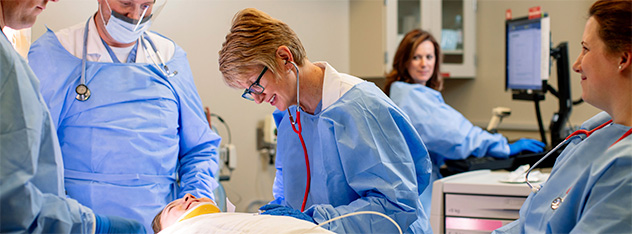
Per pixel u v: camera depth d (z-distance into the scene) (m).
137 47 1.58
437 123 2.35
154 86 1.53
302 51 1.28
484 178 1.95
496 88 3.74
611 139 0.94
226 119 3.20
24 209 0.90
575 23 3.17
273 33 1.23
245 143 3.29
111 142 1.45
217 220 1.09
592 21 0.92
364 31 3.62
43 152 0.98
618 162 0.85
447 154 2.36
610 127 0.95
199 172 1.59
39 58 1.46
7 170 0.89
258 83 1.23
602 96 0.93
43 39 1.49
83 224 1.01
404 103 2.40
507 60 2.79
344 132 1.19
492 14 3.75
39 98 0.98
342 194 1.23
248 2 3.25
